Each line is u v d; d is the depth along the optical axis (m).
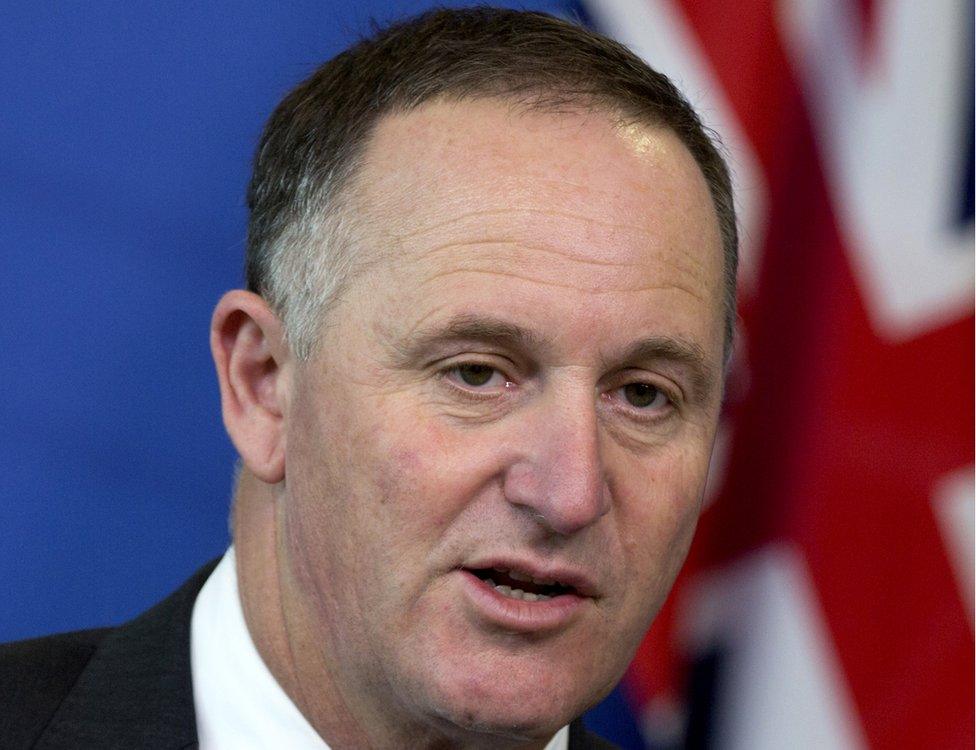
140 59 10.56
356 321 6.48
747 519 11.14
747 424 11.16
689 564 11.12
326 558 6.65
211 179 10.67
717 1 11.35
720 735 11.01
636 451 6.68
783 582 11.07
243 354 7.10
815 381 11.17
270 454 7.03
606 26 11.23
